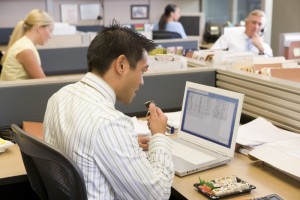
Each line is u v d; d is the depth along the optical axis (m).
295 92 1.80
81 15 6.02
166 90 2.31
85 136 1.11
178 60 2.45
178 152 1.65
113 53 1.21
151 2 6.41
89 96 1.20
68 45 3.85
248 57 2.60
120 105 2.20
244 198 1.31
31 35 2.91
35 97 2.03
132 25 6.18
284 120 1.89
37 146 1.10
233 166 1.57
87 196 1.11
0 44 5.60
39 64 2.83
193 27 6.05
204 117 1.71
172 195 1.43
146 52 1.28
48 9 5.75
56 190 1.19
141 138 1.66
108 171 1.12
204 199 1.30
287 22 4.72
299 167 1.41
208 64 2.53
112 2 6.16
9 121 2.00
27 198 2.12
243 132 1.82
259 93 2.03
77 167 1.05
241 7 6.00
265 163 1.55
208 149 1.68
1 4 5.58
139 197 1.16
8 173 1.52
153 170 1.21
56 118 1.22
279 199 1.26
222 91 1.65
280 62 2.36
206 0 6.71
